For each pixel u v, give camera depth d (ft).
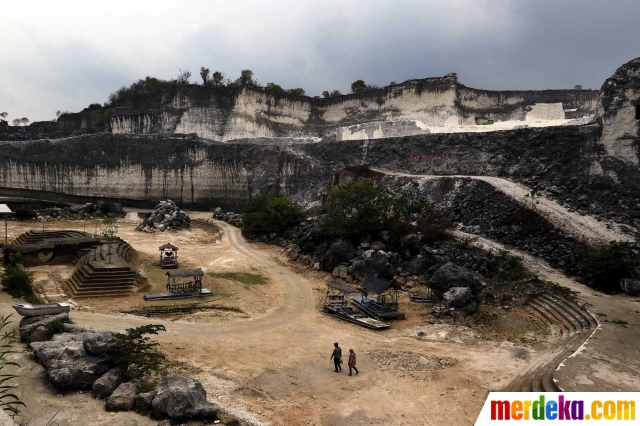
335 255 124.16
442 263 115.96
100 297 97.35
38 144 244.63
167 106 281.54
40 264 122.21
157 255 141.90
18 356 60.34
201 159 238.68
